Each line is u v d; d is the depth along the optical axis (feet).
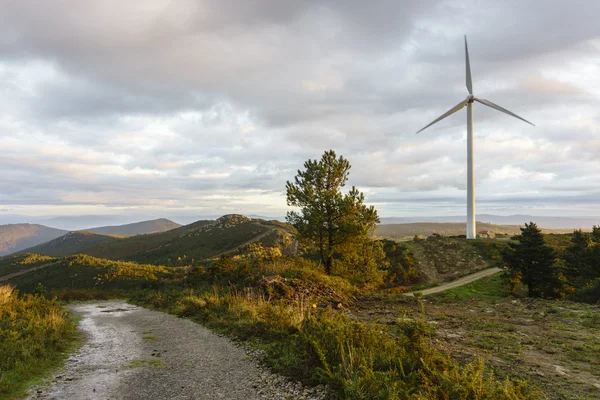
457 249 235.61
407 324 26.81
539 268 124.67
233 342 38.04
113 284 213.25
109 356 33.47
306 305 55.01
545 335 40.57
